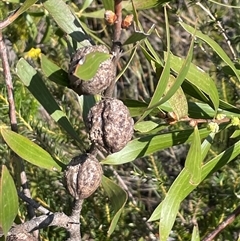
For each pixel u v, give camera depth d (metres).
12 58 0.83
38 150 0.35
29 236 0.34
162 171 0.69
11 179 0.30
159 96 0.31
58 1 0.37
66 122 0.38
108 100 0.31
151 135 0.40
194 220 0.68
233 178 0.70
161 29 1.10
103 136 0.31
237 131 0.43
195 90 0.42
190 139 0.41
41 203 0.67
